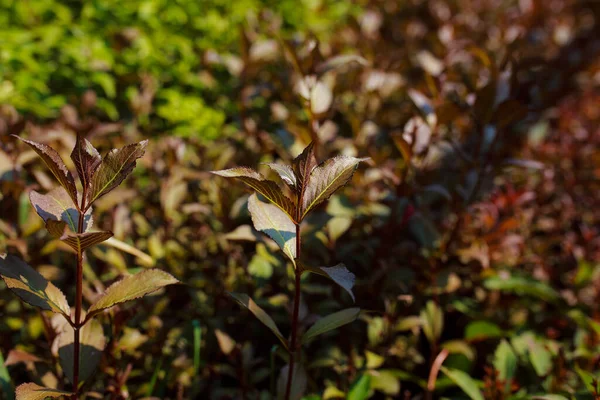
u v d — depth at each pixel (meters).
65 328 0.86
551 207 1.42
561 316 1.15
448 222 1.17
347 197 1.13
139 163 1.26
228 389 0.98
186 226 1.17
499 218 1.19
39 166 1.11
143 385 0.94
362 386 0.96
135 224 1.13
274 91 1.49
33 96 1.32
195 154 1.30
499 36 2.06
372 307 1.06
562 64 2.07
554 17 2.61
